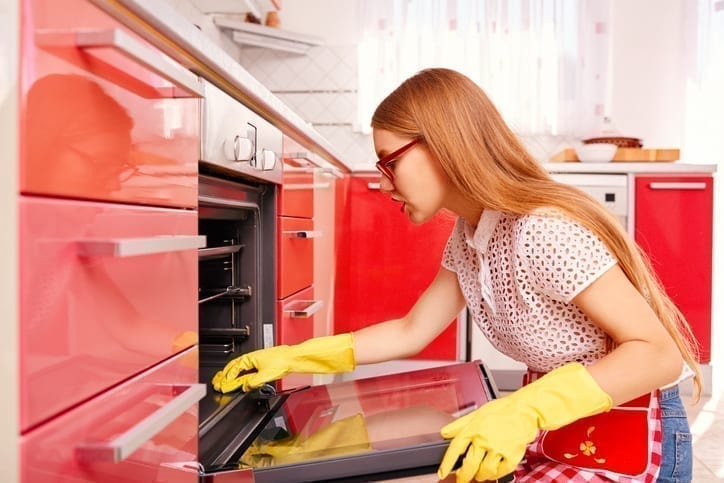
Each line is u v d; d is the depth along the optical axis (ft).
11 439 1.61
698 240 9.36
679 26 11.36
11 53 1.62
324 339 4.13
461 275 4.08
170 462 2.57
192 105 2.94
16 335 1.62
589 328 3.36
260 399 4.00
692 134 11.19
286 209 5.13
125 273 2.22
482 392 3.41
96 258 2.02
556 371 2.94
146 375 2.40
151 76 2.45
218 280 4.77
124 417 2.22
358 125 11.60
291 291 5.35
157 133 2.52
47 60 1.76
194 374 2.96
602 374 2.87
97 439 2.03
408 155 3.35
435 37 11.23
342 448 2.83
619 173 9.44
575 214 3.12
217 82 3.50
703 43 10.93
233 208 4.40
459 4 11.22
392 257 9.62
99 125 2.05
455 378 3.89
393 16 11.27
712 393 9.47
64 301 1.83
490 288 3.68
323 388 4.16
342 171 8.97
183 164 2.83
